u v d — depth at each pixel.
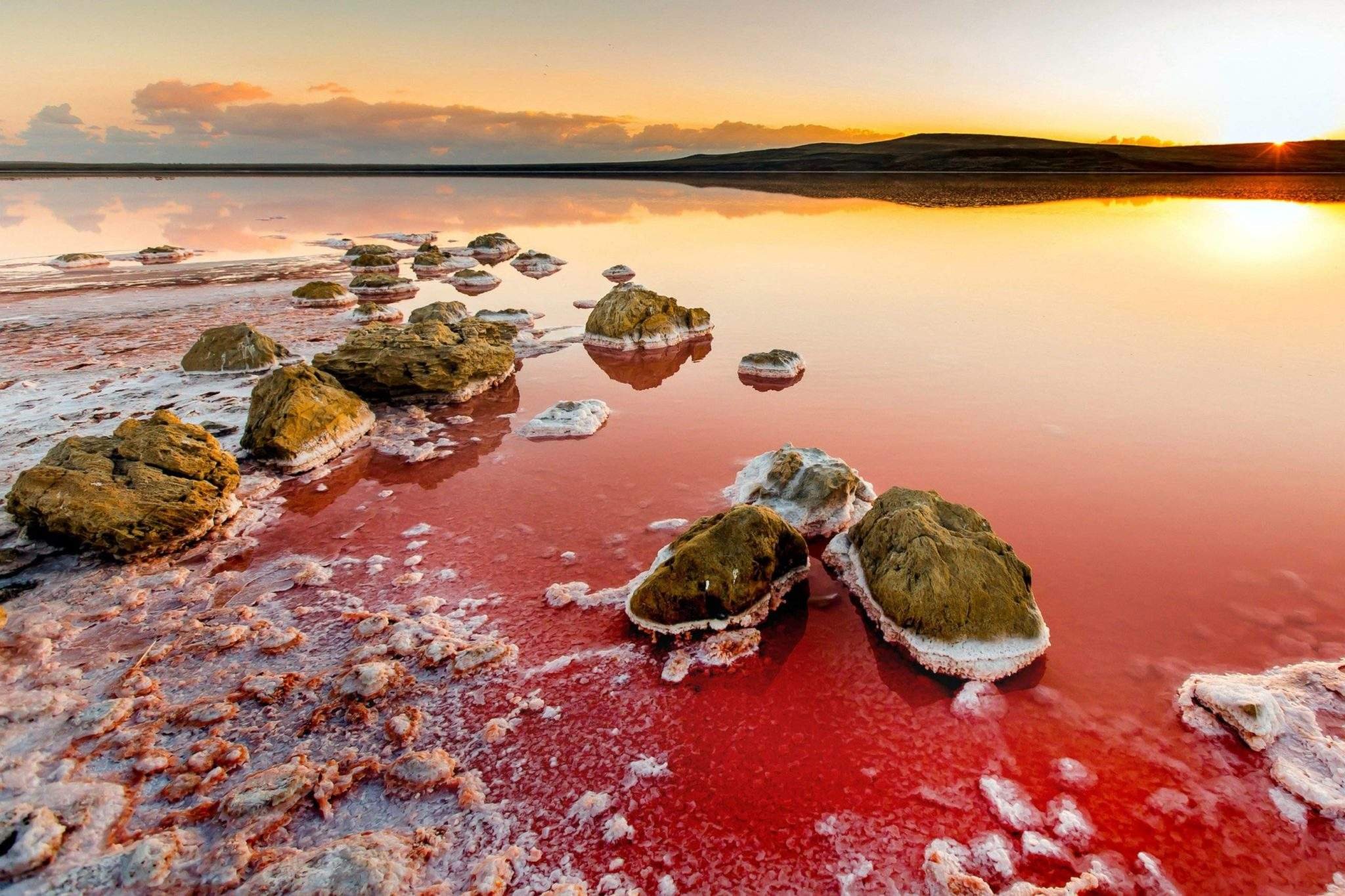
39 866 5.16
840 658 7.50
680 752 6.31
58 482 9.27
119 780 5.98
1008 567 7.59
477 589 8.72
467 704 6.87
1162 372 15.73
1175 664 7.14
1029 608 7.39
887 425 13.28
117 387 15.43
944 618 7.23
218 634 7.80
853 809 5.71
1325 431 12.40
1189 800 5.71
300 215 58.62
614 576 8.93
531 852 5.39
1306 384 14.72
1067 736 6.37
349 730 6.54
